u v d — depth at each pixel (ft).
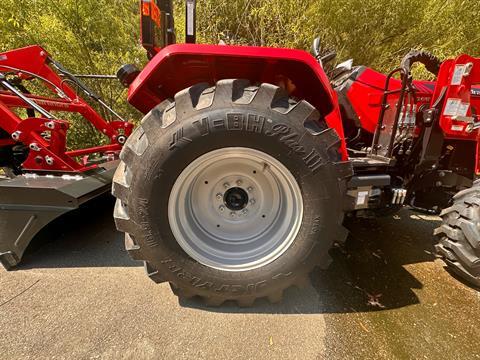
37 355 3.61
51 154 5.66
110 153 8.12
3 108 5.51
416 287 5.44
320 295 5.05
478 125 5.74
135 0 11.78
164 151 3.94
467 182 6.77
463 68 5.44
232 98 4.00
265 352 3.84
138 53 11.32
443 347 4.13
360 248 6.75
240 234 4.83
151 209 4.07
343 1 13.07
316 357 3.83
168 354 3.72
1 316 4.18
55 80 8.07
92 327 4.06
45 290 4.74
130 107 11.97
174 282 4.41
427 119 5.79
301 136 4.05
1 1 9.30
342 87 6.90
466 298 5.18
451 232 5.46
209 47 4.01
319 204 4.25
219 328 4.17
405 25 14.28
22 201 5.03
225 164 4.49
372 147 6.23
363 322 4.50
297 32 13.26
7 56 7.38
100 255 5.75
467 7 14.11
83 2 9.89
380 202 5.98
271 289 4.50
